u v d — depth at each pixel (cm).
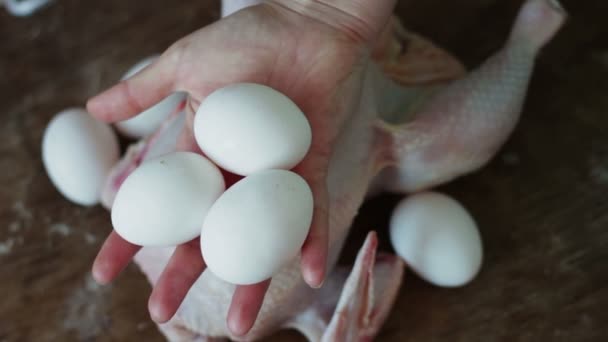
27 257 61
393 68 60
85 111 60
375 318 53
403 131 54
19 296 60
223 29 49
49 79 70
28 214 63
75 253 61
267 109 43
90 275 60
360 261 50
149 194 43
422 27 72
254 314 43
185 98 61
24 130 67
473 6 73
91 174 59
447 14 73
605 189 63
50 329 58
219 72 49
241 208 41
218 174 44
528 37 58
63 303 59
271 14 50
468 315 58
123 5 74
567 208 63
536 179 64
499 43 71
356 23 51
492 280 60
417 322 58
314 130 48
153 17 73
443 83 61
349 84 50
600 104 67
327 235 45
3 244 62
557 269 60
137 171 44
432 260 55
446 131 55
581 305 59
